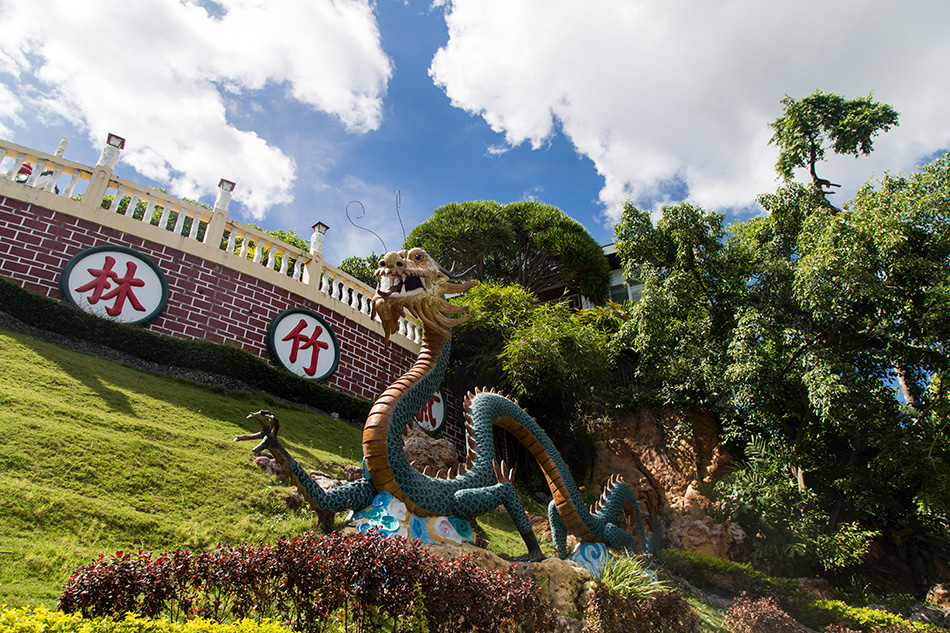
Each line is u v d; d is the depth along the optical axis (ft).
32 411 27.09
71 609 13.35
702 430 56.90
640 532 39.01
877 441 44.34
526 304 65.21
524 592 19.24
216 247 50.24
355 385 56.29
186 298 47.24
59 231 43.09
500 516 45.50
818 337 49.73
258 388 46.24
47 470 22.99
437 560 18.25
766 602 32.07
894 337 47.62
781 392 49.19
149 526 22.07
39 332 38.47
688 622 27.91
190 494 25.68
